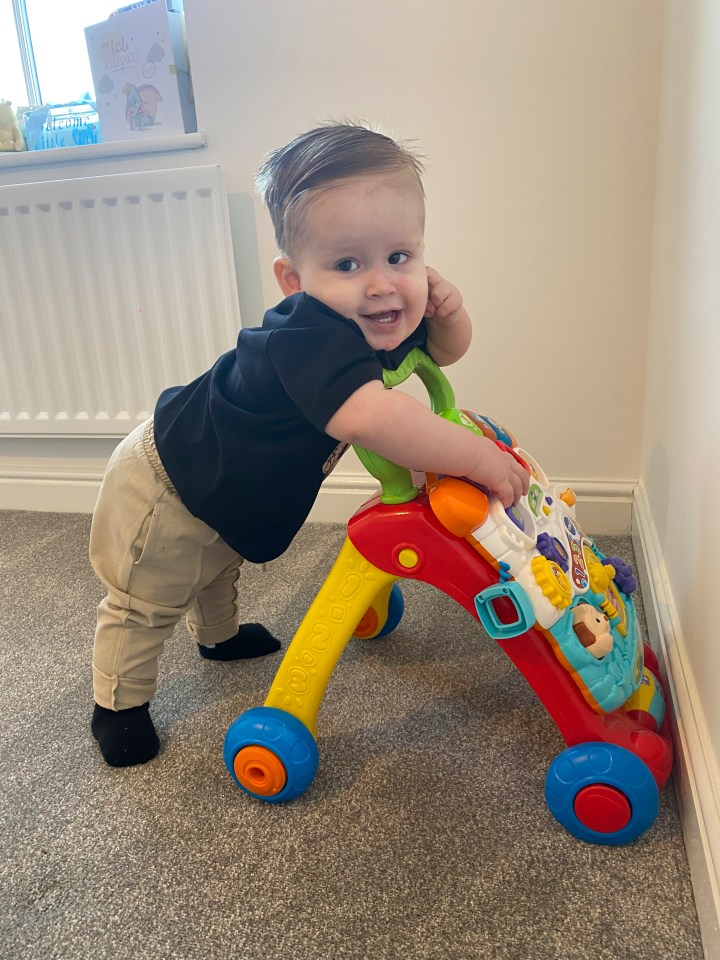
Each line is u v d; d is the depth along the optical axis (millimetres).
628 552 1358
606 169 1281
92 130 1580
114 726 881
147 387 1526
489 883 685
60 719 958
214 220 1380
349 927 647
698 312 822
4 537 1578
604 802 700
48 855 738
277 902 675
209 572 911
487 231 1347
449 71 1291
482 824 756
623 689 749
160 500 843
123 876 710
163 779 842
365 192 678
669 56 1140
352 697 974
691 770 698
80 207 1436
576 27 1233
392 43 1300
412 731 904
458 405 1447
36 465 1722
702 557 757
